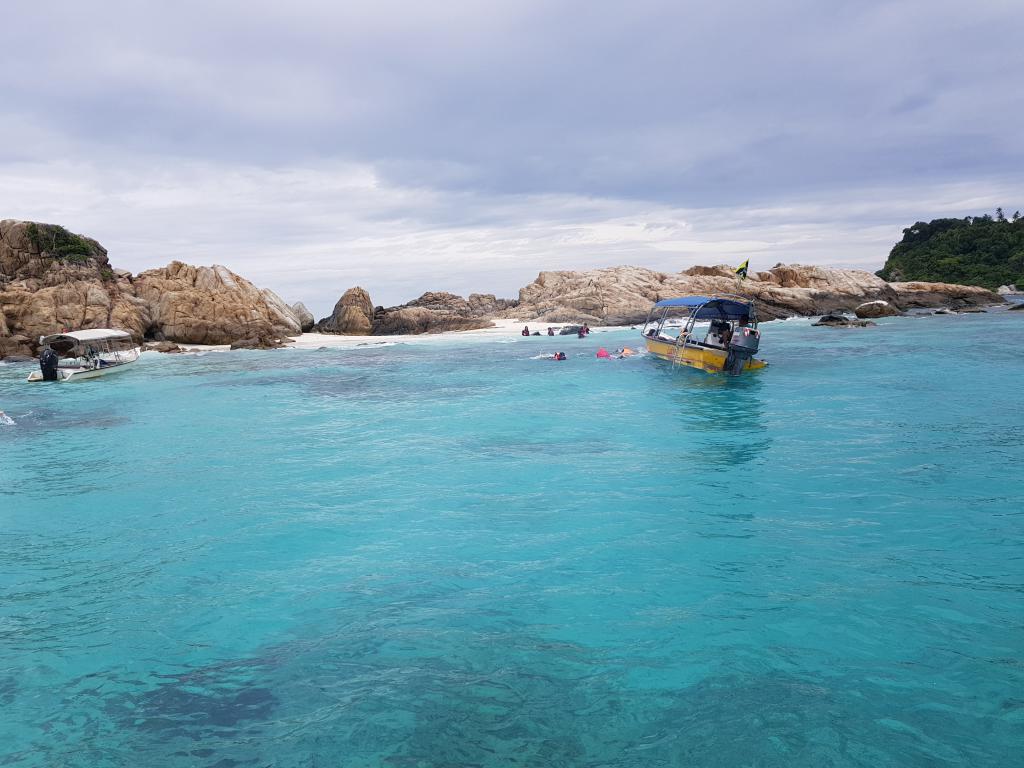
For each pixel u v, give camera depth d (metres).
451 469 12.41
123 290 45.19
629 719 4.85
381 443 14.84
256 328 46.34
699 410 17.47
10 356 37.78
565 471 12.02
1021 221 143.12
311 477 12.18
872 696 5.06
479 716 4.93
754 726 4.73
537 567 7.78
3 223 44.38
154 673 5.76
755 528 8.84
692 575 7.41
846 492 10.21
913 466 11.50
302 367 31.31
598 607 6.71
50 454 14.62
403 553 8.37
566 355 33.00
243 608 6.97
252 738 4.76
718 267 69.31
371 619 6.61
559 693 5.22
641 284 61.69
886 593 6.80
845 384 20.83
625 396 20.05
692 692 5.19
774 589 6.99
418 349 39.91
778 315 59.69
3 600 7.34
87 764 4.53
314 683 5.48
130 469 13.16
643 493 10.54
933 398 17.97
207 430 16.92
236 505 10.63
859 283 66.69
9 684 5.63
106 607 7.10
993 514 9.05
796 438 13.91
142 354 39.66
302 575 7.79
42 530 9.70
